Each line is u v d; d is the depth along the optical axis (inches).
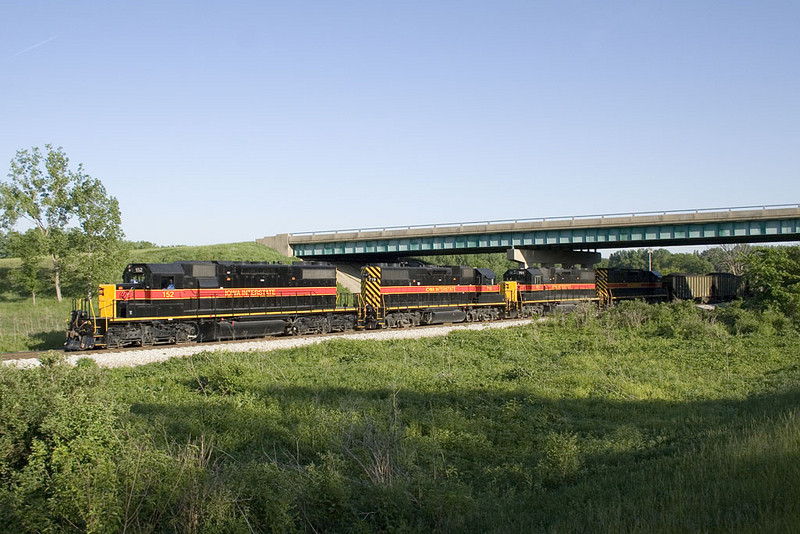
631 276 2469.2
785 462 400.8
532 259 2506.2
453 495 391.2
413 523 372.5
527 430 619.5
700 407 710.5
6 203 1742.1
